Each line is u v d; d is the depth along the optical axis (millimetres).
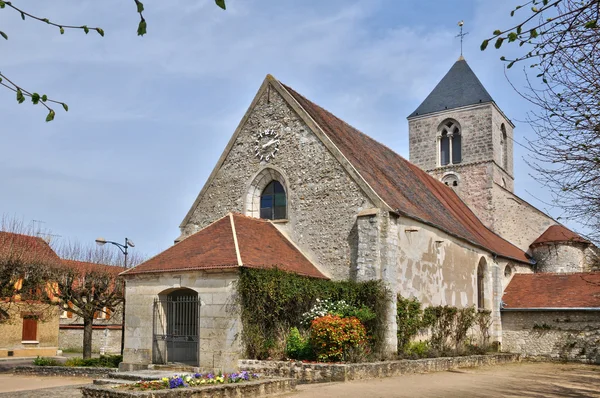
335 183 22312
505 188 40719
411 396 14156
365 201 21547
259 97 24906
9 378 21656
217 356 18156
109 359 24031
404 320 21484
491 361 25922
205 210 25281
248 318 18250
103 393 12781
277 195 24172
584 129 10469
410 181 30078
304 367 17078
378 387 15586
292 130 23734
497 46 7723
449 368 22094
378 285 20234
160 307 19703
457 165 41125
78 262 28750
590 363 27891
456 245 27375
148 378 15797
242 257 18797
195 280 19031
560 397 15172
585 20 8211
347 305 19609
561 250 37000
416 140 43312
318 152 22938
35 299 27000
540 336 29703
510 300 31688
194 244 20609
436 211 28484
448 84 43469
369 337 19625
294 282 19375
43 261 26547
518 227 39438
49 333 37531
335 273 21719
